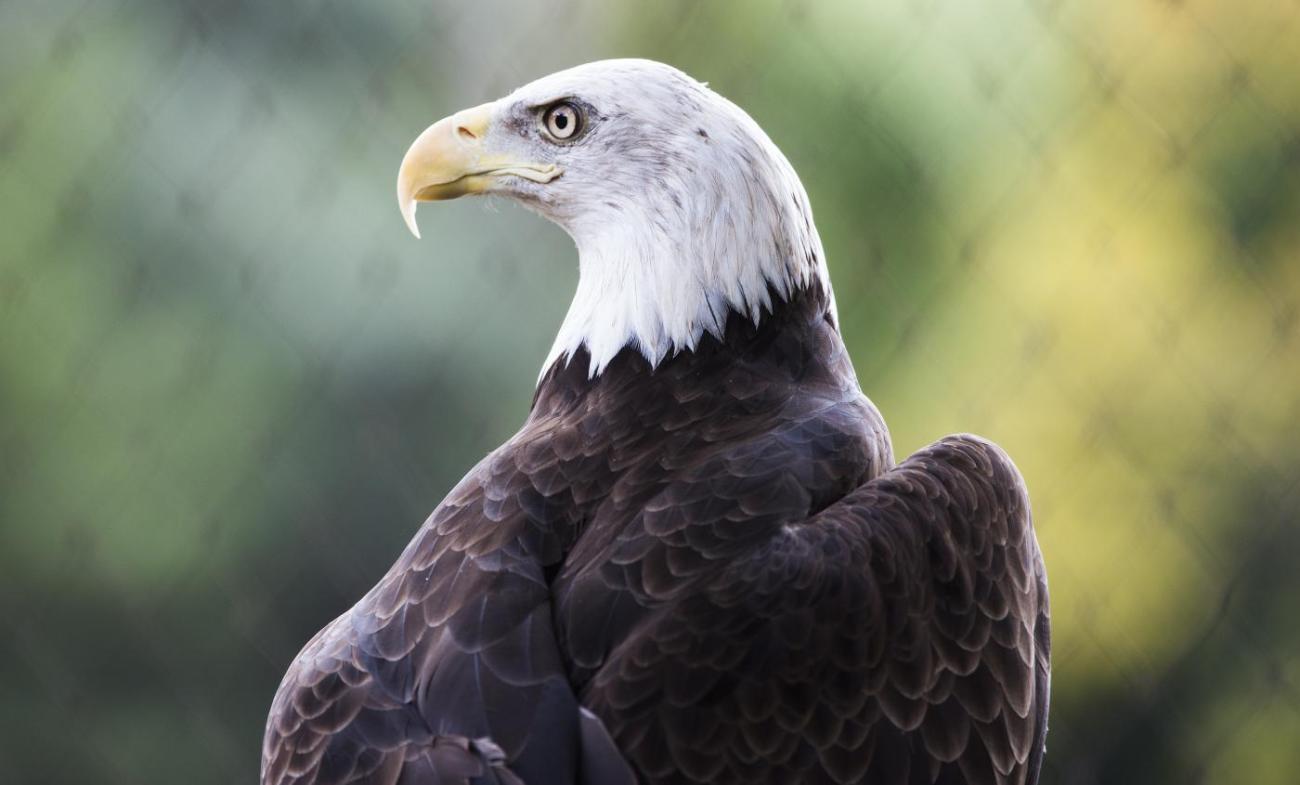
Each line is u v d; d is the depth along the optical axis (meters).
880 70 11.62
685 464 5.69
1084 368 11.84
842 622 5.07
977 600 5.49
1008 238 11.89
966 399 11.70
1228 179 12.09
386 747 4.95
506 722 4.86
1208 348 11.98
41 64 11.71
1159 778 11.68
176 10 11.70
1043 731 6.05
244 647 11.42
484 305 11.23
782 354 6.34
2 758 11.51
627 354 6.33
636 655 4.96
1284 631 11.83
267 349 11.38
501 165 6.65
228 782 11.45
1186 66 12.01
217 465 11.41
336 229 11.38
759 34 11.55
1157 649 11.69
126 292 11.55
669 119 6.37
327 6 11.45
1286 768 11.77
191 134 11.61
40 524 11.52
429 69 11.38
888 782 5.00
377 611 5.41
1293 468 11.83
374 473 11.23
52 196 11.63
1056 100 11.92
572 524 5.53
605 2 11.41
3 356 11.59
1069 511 11.74
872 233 11.62
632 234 6.40
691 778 4.81
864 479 5.77
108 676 11.55
